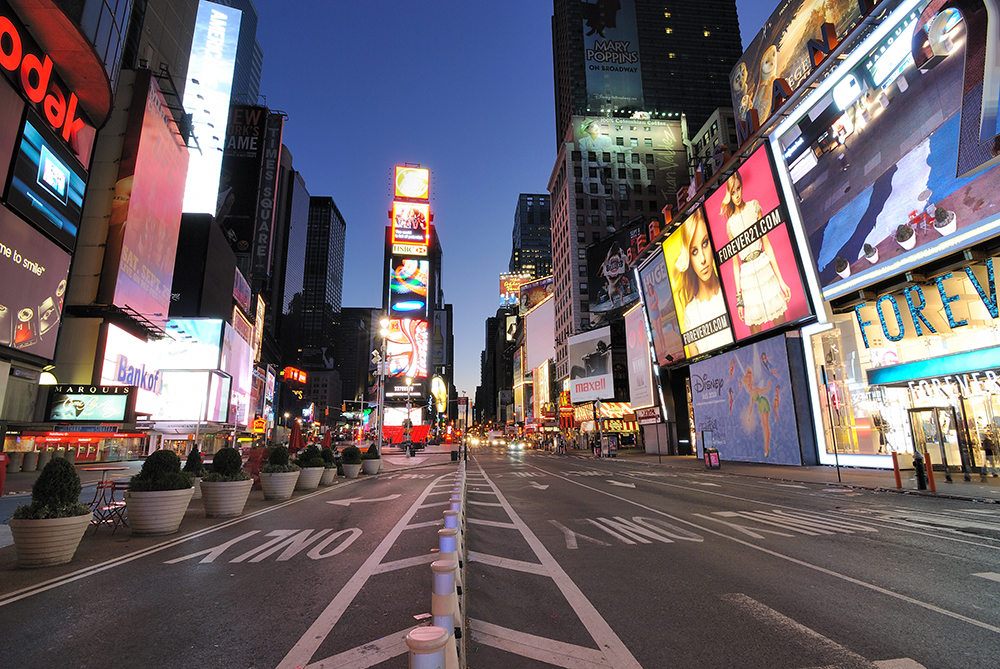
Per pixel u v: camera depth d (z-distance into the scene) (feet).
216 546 30.22
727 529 35.17
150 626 17.12
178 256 222.07
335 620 17.51
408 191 315.17
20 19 92.22
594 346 260.21
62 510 26.37
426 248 309.42
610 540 31.83
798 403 102.73
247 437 265.54
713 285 127.13
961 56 65.92
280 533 34.32
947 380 72.28
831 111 87.04
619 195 334.85
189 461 48.47
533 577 23.40
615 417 242.17
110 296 135.85
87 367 133.69
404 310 298.15
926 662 14.14
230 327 224.74
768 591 20.83
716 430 133.69
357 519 40.34
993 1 61.46
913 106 73.00
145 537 33.17
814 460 100.68
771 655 14.67
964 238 67.51
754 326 114.21
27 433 109.81
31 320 100.37
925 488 55.77
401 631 16.33
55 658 14.57
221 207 289.33
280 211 601.62
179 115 178.29
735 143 308.19
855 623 17.16
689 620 17.60
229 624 17.25
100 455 135.23
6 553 28.45
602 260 271.28
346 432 426.10
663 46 446.19
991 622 17.11
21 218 96.48
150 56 197.77
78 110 112.06
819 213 92.38
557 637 16.21
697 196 129.80
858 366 91.40
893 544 29.84
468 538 32.83
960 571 23.75
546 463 136.77
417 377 289.33
